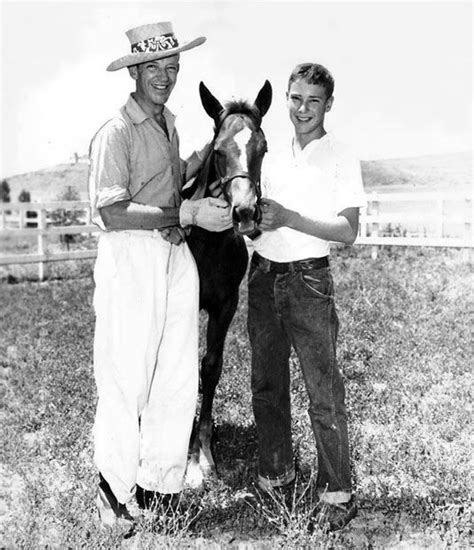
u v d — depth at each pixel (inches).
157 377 128.6
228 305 154.9
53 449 164.1
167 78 123.3
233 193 118.1
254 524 125.7
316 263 122.0
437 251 459.2
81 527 122.5
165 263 124.4
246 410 183.5
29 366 240.1
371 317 277.1
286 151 126.4
